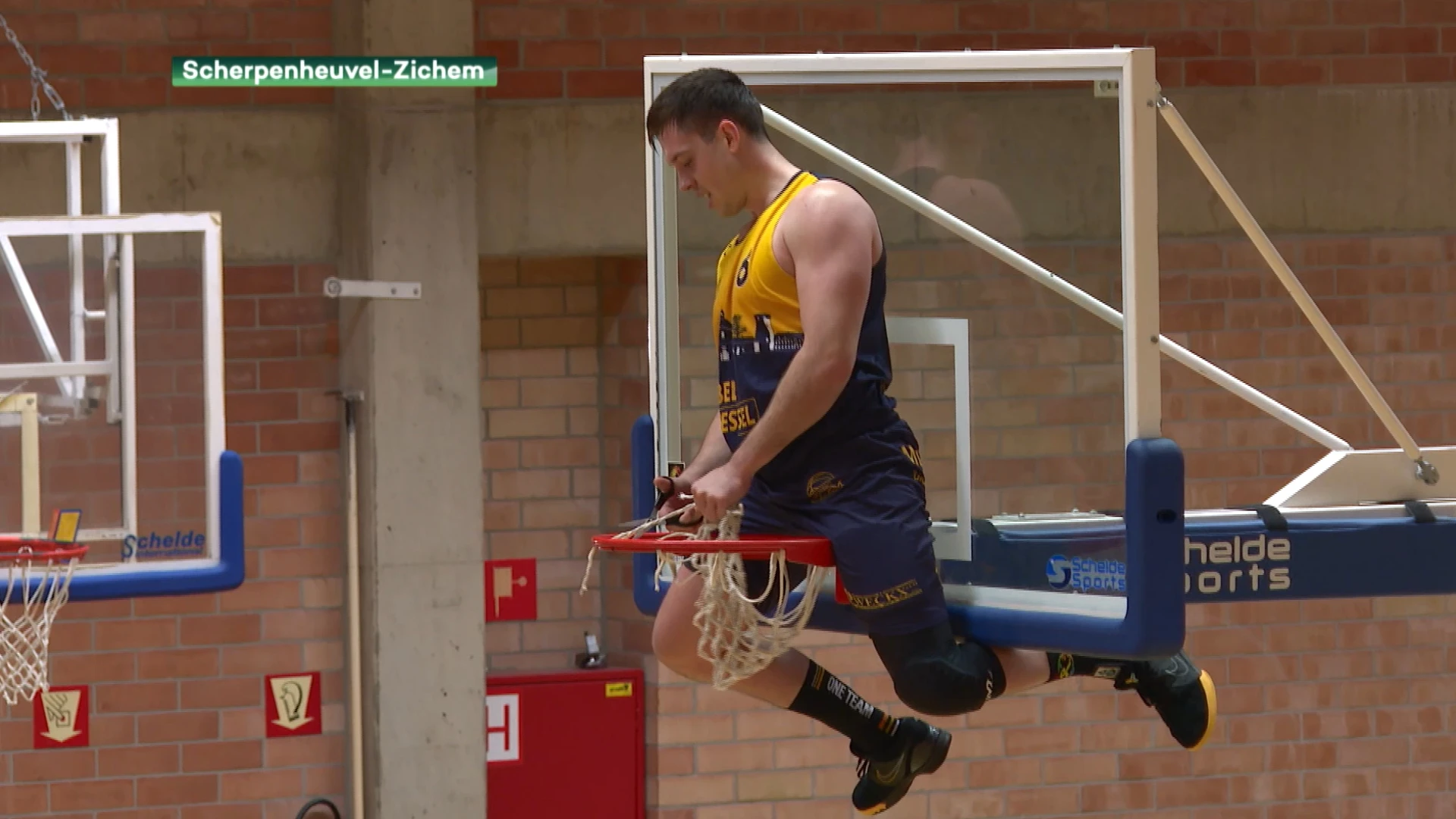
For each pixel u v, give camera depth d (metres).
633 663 17.47
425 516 16.05
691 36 16.64
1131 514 7.51
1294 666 17.59
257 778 16.28
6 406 11.99
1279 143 17.27
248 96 16.20
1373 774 17.70
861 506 7.83
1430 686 17.77
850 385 7.79
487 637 17.53
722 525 7.76
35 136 12.91
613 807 17.08
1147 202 7.80
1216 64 17.17
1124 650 7.54
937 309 8.81
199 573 11.94
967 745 17.22
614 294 17.45
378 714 16.02
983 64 8.60
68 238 12.11
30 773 15.83
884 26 16.80
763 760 17.12
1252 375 17.27
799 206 7.56
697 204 9.88
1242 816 17.56
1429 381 17.58
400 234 15.84
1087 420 8.43
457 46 15.85
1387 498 10.66
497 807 16.83
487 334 17.45
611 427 17.53
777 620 7.92
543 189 16.45
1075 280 8.41
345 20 15.95
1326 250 17.41
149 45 15.98
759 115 7.91
